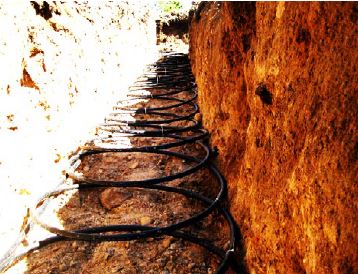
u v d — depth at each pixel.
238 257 2.32
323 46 1.23
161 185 3.32
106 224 2.96
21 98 2.88
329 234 1.07
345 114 1.03
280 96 1.66
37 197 2.89
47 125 3.36
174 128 4.86
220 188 3.14
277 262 1.66
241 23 2.60
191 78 8.26
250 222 2.26
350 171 0.97
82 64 4.57
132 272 2.39
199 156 4.25
